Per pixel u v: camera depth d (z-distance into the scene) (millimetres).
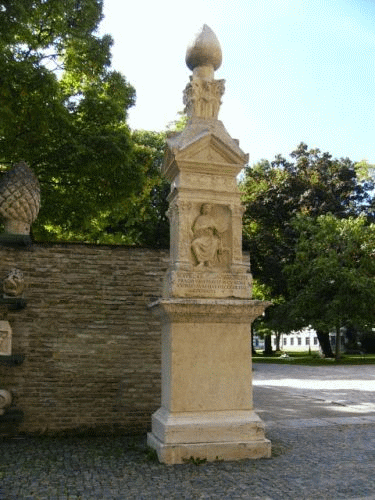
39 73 14820
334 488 6723
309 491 6598
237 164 9445
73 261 11219
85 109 17578
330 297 36062
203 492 6598
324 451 8906
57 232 20922
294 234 40906
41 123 15508
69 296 11086
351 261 36219
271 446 9195
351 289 34562
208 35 9930
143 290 11398
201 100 9672
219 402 8648
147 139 33062
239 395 8750
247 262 11219
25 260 11016
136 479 7234
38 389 10711
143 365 11180
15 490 6758
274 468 7742
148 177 24125
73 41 17000
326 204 41062
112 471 7684
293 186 42406
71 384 10852
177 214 9258
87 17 17844
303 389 19969
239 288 9055
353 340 55781
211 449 8227
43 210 17703
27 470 7785
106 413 10898
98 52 17969
